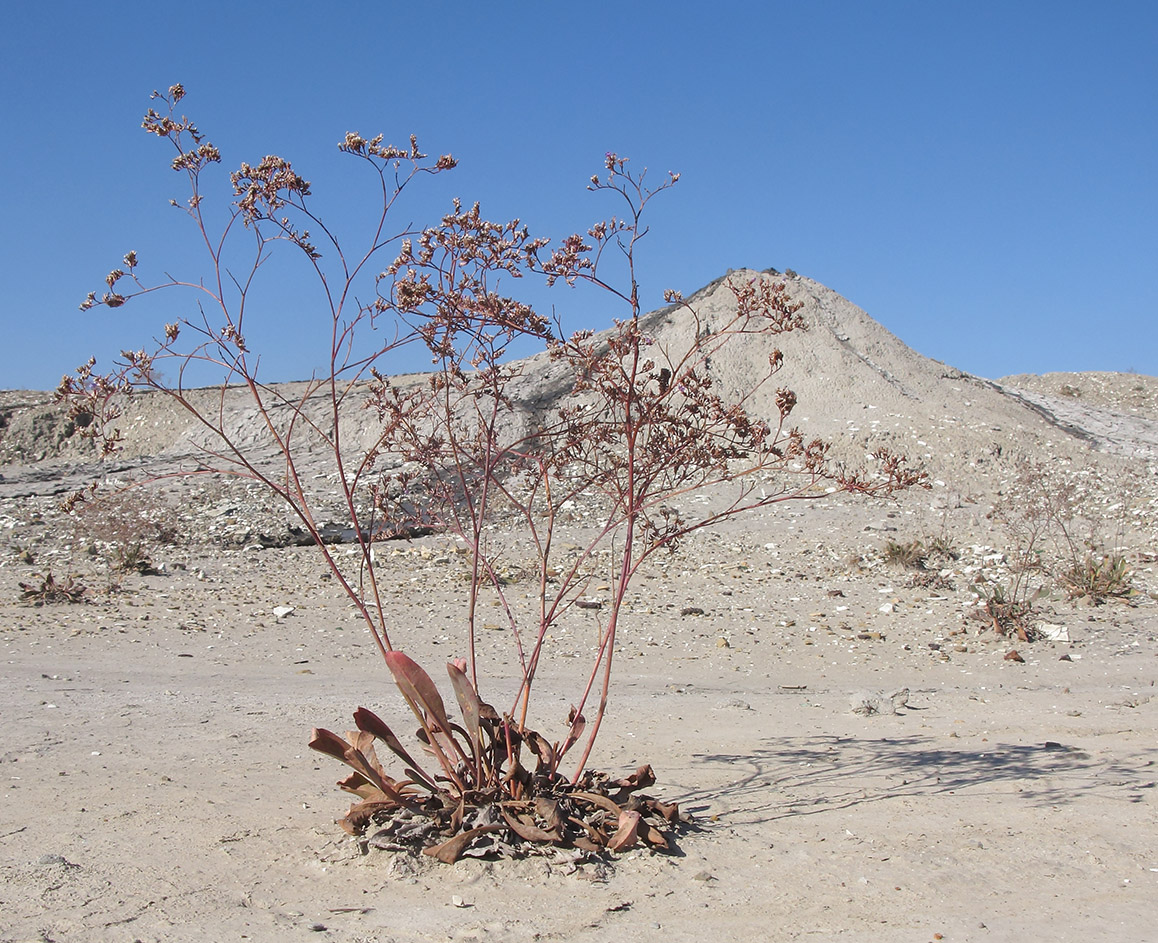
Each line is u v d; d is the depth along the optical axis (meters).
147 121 4.05
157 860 4.15
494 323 4.32
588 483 4.82
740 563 17.53
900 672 10.42
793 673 10.38
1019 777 5.91
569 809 4.43
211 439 33.47
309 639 11.67
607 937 3.54
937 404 30.48
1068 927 3.71
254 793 5.20
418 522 4.71
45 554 18.52
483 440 5.06
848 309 36.94
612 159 4.21
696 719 7.70
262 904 3.75
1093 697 8.86
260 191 4.11
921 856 4.48
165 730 6.73
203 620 12.76
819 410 29.97
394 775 5.65
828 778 5.88
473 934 3.51
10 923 3.47
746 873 4.21
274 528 20.34
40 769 5.57
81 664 9.91
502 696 8.60
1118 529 19.75
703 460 4.49
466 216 4.29
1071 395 48.75
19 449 40.88
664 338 31.39
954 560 17.39
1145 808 5.25
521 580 15.70
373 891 3.89
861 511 22.20
